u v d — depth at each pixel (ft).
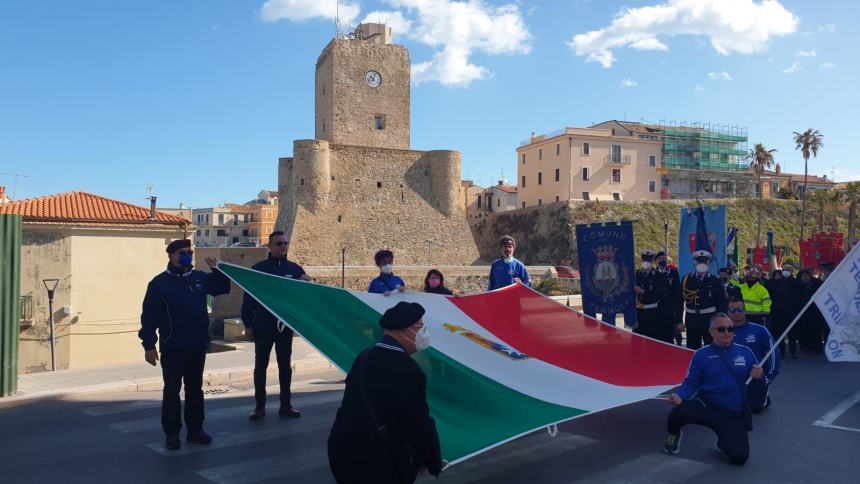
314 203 170.91
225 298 113.60
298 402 33.30
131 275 69.46
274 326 29.07
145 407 32.09
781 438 26.76
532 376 26.73
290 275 29.53
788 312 52.37
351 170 178.91
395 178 184.85
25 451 24.27
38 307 64.03
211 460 23.25
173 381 24.58
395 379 13.57
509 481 21.20
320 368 45.44
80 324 66.13
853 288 25.71
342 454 13.62
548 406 23.47
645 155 252.62
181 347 24.59
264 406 29.53
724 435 23.36
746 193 288.10
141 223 70.03
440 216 188.24
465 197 292.61
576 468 22.59
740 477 21.66
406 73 190.39
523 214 226.17
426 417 13.65
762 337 30.94
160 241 71.51
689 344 38.99
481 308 31.89
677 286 40.81
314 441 25.72
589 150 242.37
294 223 167.84
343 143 181.37
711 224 47.50
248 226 377.50
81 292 66.39
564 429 28.17
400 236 181.47
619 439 26.50
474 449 19.16
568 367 29.37
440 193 189.16
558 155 244.42
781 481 21.26
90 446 24.95
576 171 239.50
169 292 24.61
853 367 46.80
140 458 23.47
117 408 31.83
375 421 13.39
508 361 27.63
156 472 21.91
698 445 25.61
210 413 30.66
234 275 25.22
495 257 233.14
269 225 366.43
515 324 32.17
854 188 220.64
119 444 25.26
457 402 22.16
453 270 163.43
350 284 148.66
